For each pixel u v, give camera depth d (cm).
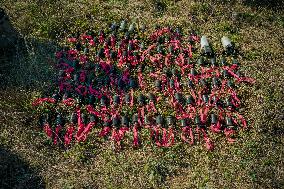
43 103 1220
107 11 1577
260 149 1137
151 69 1338
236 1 1666
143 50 1406
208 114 1218
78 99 1238
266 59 1427
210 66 1370
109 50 1405
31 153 1098
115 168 1082
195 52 1420
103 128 1176
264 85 1321
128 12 1580
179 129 1180
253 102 1269
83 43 1434
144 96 1263
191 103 1242
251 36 1518
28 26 1477
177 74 1330
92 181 1052
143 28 1486
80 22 1512
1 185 1033
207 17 1580
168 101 1249
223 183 1057
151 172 1070
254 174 1073
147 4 1616
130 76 1323
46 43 1423
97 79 1303
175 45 1420
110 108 1223
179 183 1059
